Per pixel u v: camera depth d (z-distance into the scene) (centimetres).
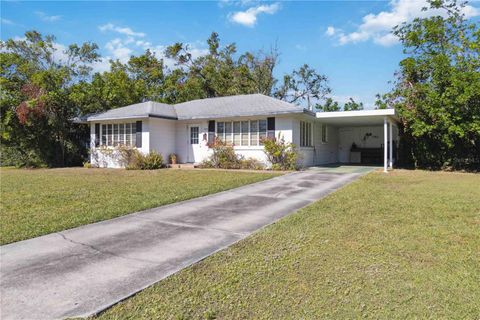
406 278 348
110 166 1895
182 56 3309
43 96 1883
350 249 438
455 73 1541
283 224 567
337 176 1258
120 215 654
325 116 1559
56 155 2081
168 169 1634
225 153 1655
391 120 1681
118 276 362
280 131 1550
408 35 1873
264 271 371
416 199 779
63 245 470
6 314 282
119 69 3009
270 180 1162
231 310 288
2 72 2000
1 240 484
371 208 682
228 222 600
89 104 2184
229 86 3300
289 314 280
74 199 803
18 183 1118
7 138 1912
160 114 1755
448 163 1684
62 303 302
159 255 429
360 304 295
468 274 356
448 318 271
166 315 280
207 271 374
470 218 598
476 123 1498
